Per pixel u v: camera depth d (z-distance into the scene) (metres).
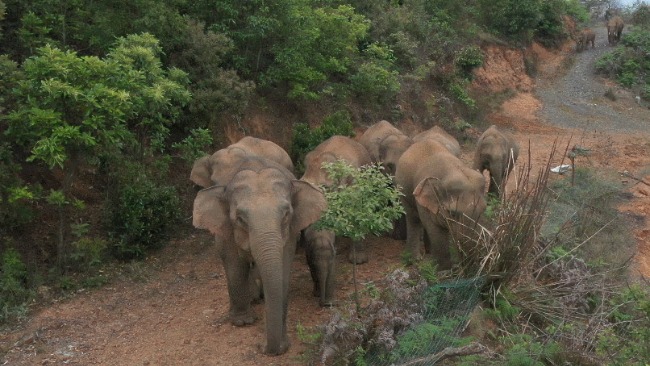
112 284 10.36
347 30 18.22
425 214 10.35
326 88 18.86
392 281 8.55
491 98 28.36
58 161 9.40
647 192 17.20
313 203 8.25
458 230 9.61
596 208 14.25
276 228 7.67
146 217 11.30
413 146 11.79
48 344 8.60
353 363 7.61
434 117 22.94
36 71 9.68
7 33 12.55
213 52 14.10
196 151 13.31
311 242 9.63
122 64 10.59
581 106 29.89
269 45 16.34
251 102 16.27
